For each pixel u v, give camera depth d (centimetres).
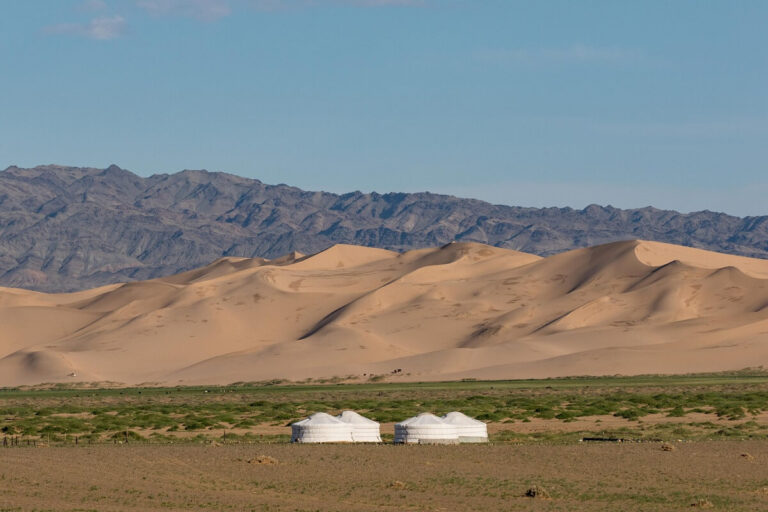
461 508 9419
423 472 11662
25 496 10025
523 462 12469
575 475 11438
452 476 11356
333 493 10300
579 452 13388
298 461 12588
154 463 12469
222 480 11138
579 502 9756
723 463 12325
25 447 14725
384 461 12562
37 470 11844
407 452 13438
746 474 11450
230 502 9725
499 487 10644
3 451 13938
